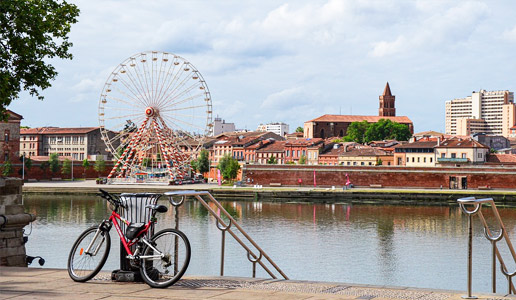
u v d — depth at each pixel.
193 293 13.61
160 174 169.38
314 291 13.73
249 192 137.00
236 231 78.75
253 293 13.50
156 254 14.48
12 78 31.88
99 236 15.53
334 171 152.50
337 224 88.12
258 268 53.91
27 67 32.84
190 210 105.94
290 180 154.50
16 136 178.62
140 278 15.11
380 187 149.38
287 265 56.41
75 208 107.69
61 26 34.34
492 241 15.33
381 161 199.38
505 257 59.91
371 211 107.88
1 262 22.19
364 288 14.02
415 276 52.06
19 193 23.03
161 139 147.75
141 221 15.09
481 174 143.75
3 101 31.83
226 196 137.38
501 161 180.38
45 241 68.44
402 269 54.91
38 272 16.69
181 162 156.12
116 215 15.35
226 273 51.41
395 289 13.83
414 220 93.62
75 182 175.25
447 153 182.75
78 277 15.28
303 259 59.41
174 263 14.59
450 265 56.56
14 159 178.50
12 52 32.09
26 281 15.34
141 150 160.12
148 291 13.92
